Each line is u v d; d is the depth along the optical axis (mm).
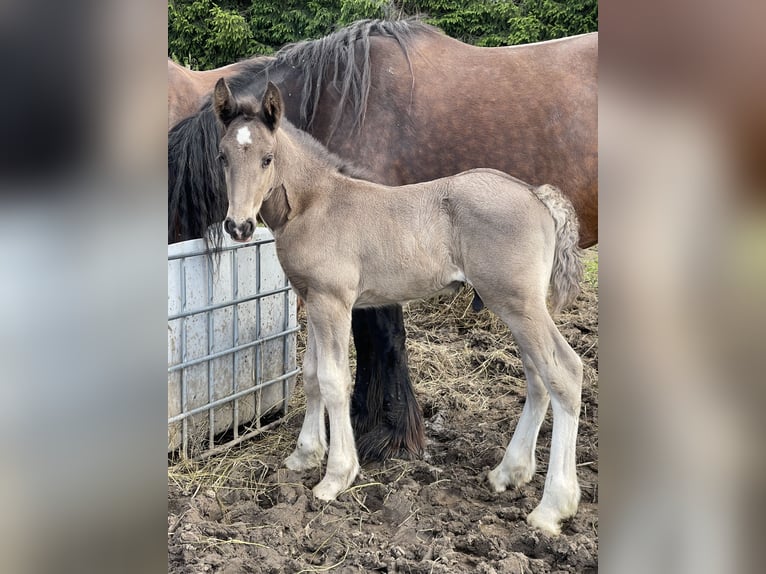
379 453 3094
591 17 12586
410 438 3123
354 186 2816
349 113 3264
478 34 13086
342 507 2715
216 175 3078
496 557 2344
